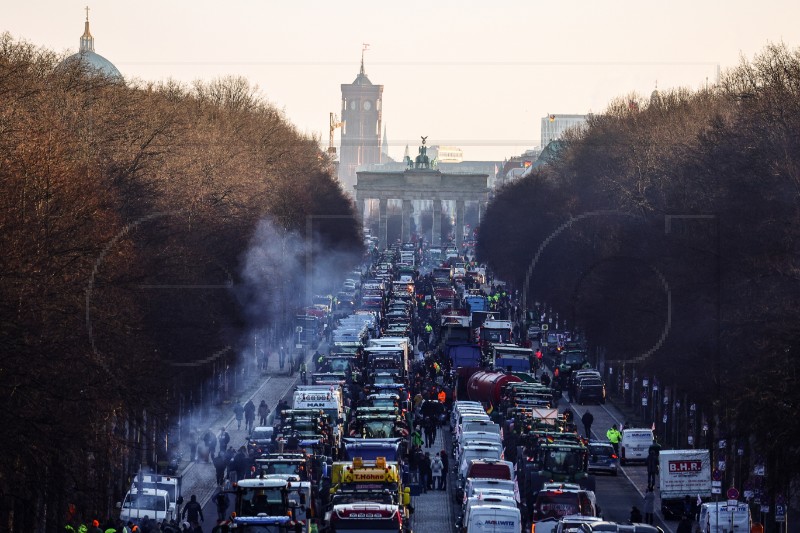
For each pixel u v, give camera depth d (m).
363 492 149.62
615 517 185.38
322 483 172.25
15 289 137.00
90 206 173.50
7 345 131.00
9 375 130.50
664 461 188.50
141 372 165.25
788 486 165.25
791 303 184.12
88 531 141.12
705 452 189.00
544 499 155.75
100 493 149.75
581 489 157.75
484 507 145.88
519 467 193.38
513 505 152.25
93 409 146.25
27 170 163.50
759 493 167.25
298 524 131.75
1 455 126.06
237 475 192.25
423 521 179.62
